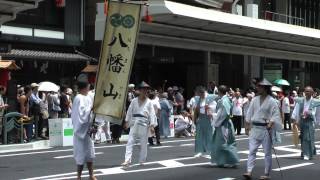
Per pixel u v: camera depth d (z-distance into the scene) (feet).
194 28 99.50
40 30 85.10
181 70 110.52
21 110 61.77
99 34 88.89
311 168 44.14
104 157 50.11
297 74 140.36
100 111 33.81
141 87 43.93
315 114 50.31
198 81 112.98
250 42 119.44
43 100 65.57
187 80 111.55
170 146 60.95
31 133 62.85
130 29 35.58
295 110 50.85
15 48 81.92
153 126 44.52
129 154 43.47
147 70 100.58
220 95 44.50
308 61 149.38
